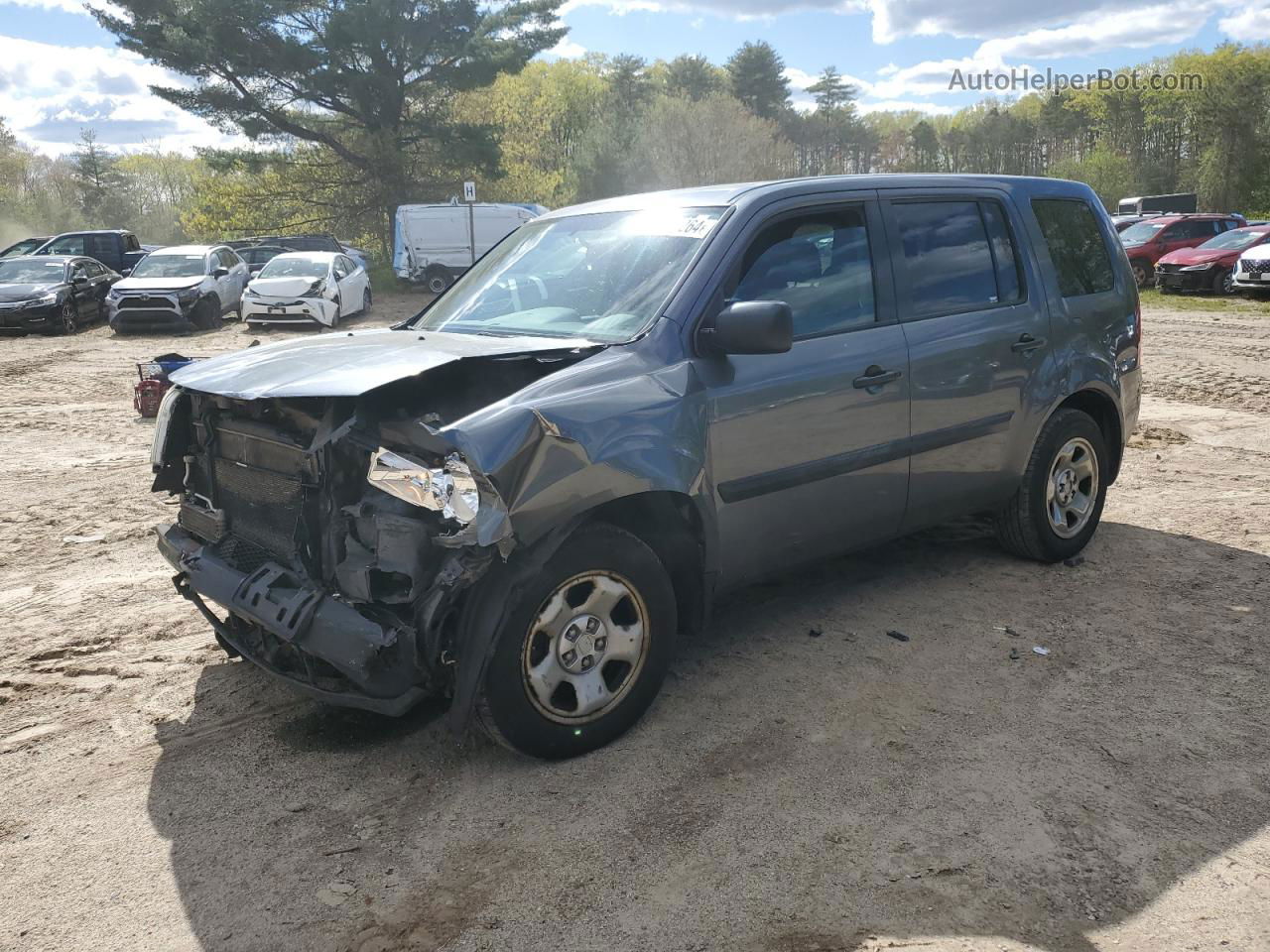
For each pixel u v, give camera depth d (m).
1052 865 2.69
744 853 2.78
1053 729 3.43
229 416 3.57
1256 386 10.77
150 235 85.56
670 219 3.97
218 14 33.50
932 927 2.46
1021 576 4.94
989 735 3.40
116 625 4.63
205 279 19.80
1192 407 9.70
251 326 20.30
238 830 2.98
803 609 4.58
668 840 2.86
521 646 3.09
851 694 3.72
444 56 36.81
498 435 2.89
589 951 2.42
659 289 3.66
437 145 38.75
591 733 3.32
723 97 55.25
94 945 2.50
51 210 79.81
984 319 4.50
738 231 3.75
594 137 53.88
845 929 2.46
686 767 3.25
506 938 2.47
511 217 29.11
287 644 3.35
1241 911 2.50
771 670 3.94
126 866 2.82
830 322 3.94
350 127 39.19
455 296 4.46
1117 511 6.10
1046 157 94.88
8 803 3.16
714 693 3.76
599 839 2.87
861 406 3.96
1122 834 2.82
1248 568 4.99
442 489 2.89
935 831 2.85
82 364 14.84
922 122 99.75
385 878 2.73
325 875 2.75
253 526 3.49
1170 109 77.12
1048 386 4.77
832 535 4.02
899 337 4.13
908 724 3.49
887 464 4.12
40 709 3.80
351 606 3.06
